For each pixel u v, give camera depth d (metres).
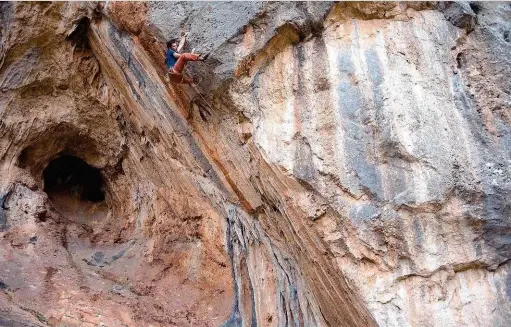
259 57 6.53
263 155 6.28
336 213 5.80
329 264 5.91
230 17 6.63
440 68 6.23
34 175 10.22
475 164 5.75
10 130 9.49
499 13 6.94
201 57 6.63
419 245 5.51
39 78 9.32
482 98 6.28
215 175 7.56
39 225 9.12
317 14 6.32
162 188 9.22
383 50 6.25
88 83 9.24
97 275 8.60
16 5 8.73
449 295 5.44
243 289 7.61
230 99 6.59
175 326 7.80
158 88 7.54
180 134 7.70
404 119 5.86
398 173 5.71
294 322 6.81
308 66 6.34
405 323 5.37
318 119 6.10
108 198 10.82
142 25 7.19
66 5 8.63
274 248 7.14
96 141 10.02
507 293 5.45
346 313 6.10
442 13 6.56
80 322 7.29
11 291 7.49
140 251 9.16
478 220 5.55
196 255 8.83
